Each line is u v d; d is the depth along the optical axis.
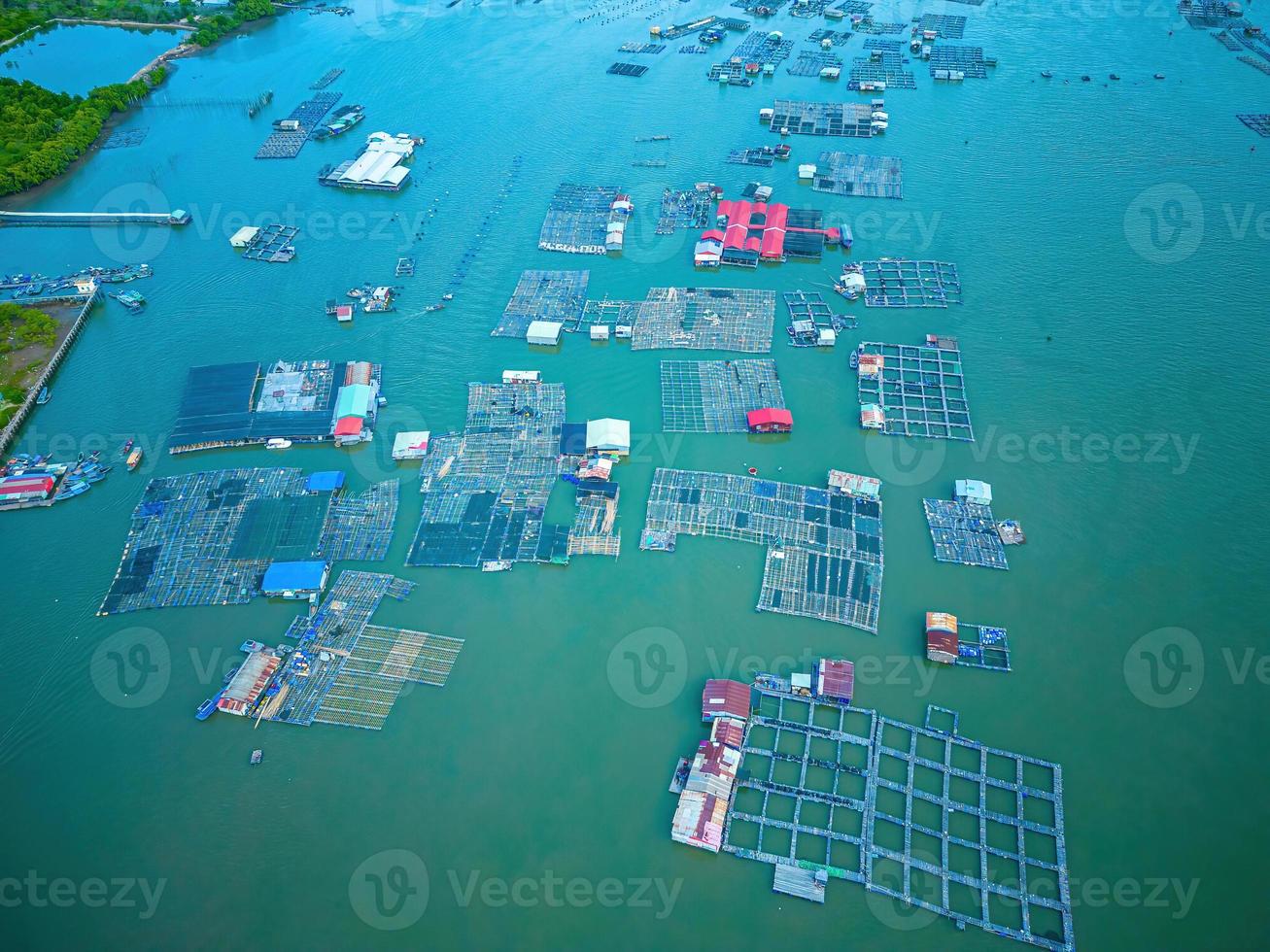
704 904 92.00
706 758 102.00
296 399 152.88
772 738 105.44
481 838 98.00
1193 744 101.94
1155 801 97.25
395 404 152.62
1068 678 109.00
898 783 100.56
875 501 131.38
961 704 107.19
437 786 102.62
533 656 114.88
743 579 122.56
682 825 96.69
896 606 118.19
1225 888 90.31
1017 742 103.12
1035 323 162.62
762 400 149.25
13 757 107.00
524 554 126.44
